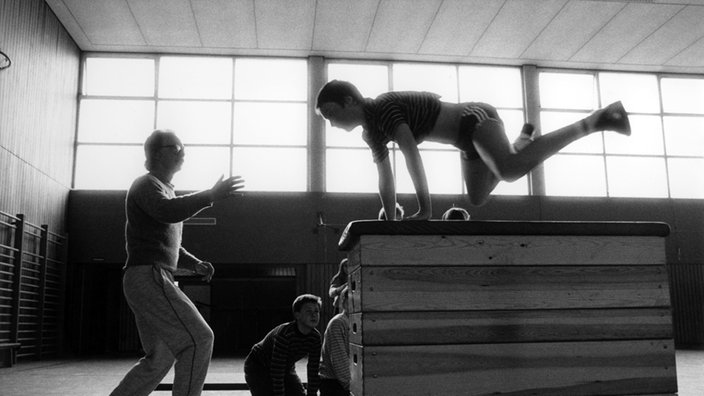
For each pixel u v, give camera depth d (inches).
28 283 436.5
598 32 515.8
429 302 85.0
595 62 574.2
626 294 88.7
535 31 513.7
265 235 530.3
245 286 584.4
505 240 87.6
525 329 86.0
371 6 474.6
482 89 577.0
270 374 146.8
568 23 500.4
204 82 552.1
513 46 540.7
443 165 553.3
